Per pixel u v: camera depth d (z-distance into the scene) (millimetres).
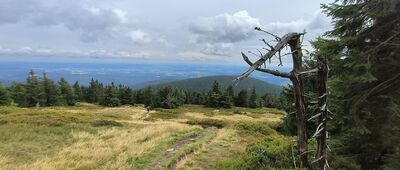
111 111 66750
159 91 99875
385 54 11570
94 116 39594
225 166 15391
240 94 107625
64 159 17375
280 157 14273
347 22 11750
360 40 11812
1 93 76188
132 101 107625
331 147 12633
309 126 16219
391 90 11453
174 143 21938
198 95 115750
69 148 20250
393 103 11250
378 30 11328
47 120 29562
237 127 30062
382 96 11211
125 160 16922
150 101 98500
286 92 26547
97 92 116812
